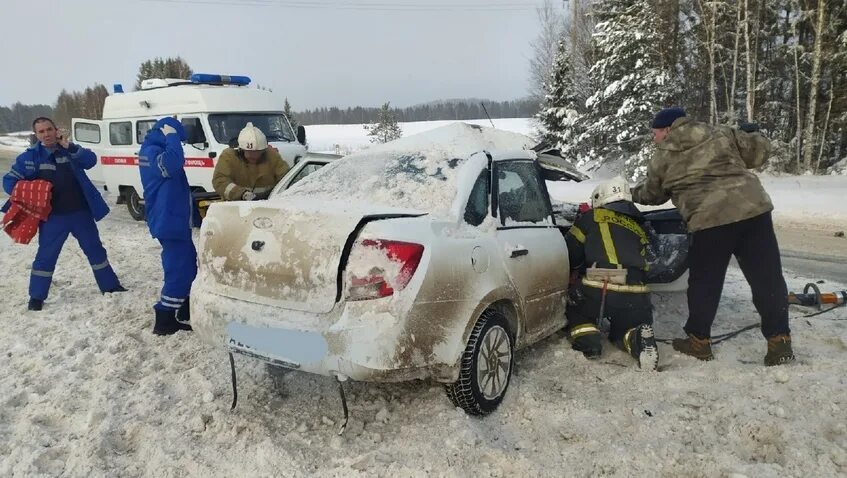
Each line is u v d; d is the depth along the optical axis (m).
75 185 5.89
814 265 7.93
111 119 12.92
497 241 3.90
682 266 5.27
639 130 23.31
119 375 4.18
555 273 4.44
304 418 3.60
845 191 15.46
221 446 3.28
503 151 4.45
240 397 3.83
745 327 5.21
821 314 5.42
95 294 6.27
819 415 3.41
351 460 3.08
